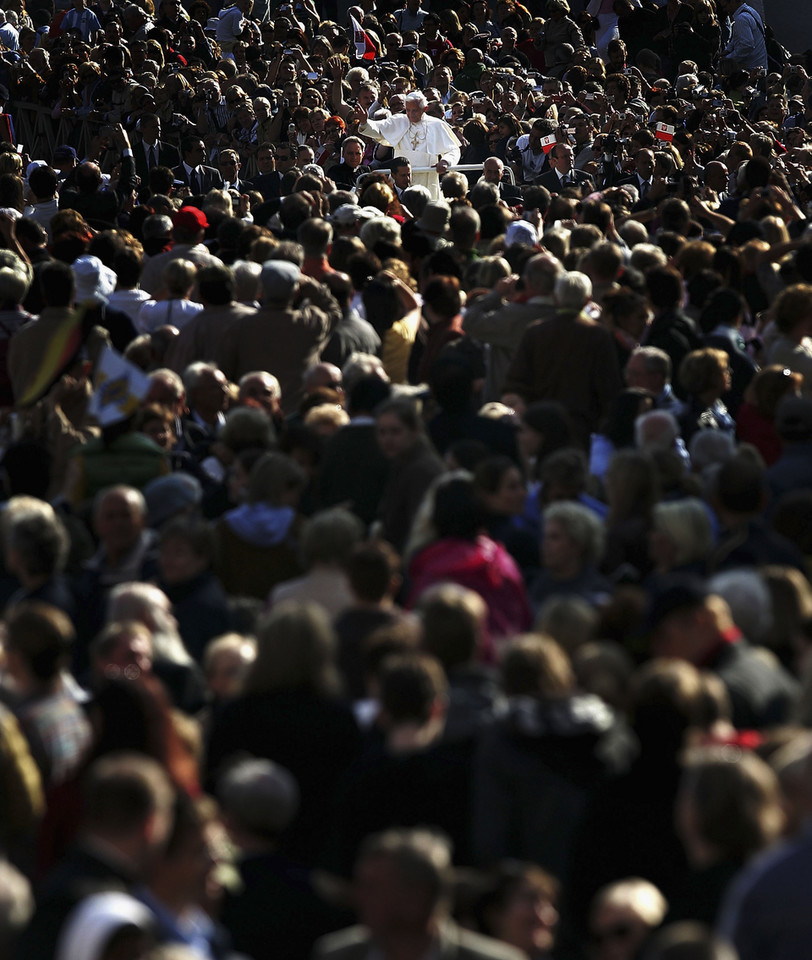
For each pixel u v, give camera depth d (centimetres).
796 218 4922
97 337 3253
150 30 9006
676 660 1930
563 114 8419
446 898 1305
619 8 11188
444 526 2294
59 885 1348
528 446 2833
